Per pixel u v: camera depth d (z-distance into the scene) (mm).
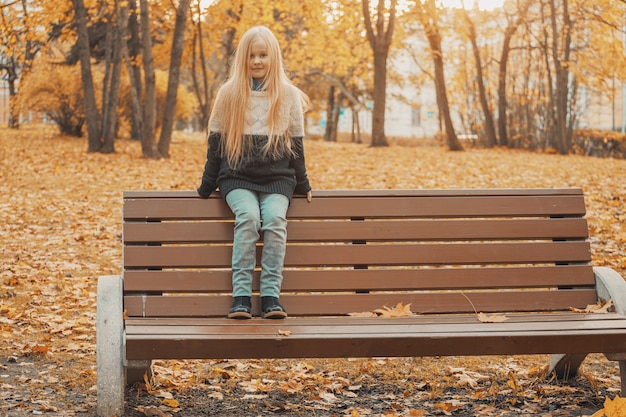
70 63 29125
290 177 4281
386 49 25375
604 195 12461
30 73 29156
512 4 30594
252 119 4203
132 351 3453
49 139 27891
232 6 26500
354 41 28219
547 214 4512
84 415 3936
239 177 4207
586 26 26656
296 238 4309
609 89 27969
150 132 19578
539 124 33625
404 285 4293
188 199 4309
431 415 4059
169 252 4188
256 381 4672
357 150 23609
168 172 16047
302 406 4227
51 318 6203
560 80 25734
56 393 4371
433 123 58188
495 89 35750
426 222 4410
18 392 4355
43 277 7645
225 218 4305
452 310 4273
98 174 15555
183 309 4090
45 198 12430
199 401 4336
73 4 22562
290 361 5254
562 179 14758
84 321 6129
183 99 31109
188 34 30062
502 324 3814
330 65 33906
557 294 4336
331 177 15023
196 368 5070
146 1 19438
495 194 4512
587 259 4449
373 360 5254
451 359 5297
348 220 4422
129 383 4562
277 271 4102
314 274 4262
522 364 5164
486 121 30359
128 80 29016
